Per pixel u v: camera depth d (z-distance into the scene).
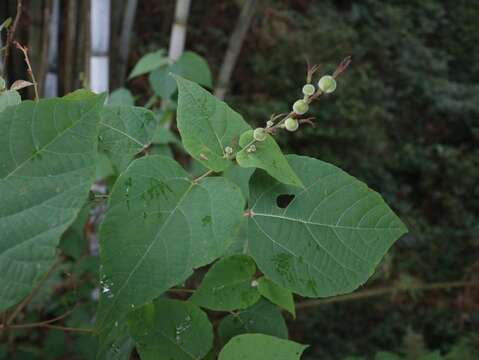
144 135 0.46
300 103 0.37
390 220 0.40
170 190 0.36
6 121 0.31
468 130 2.56
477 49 2.98
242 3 2.06
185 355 0.42
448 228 2.16
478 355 1.62
